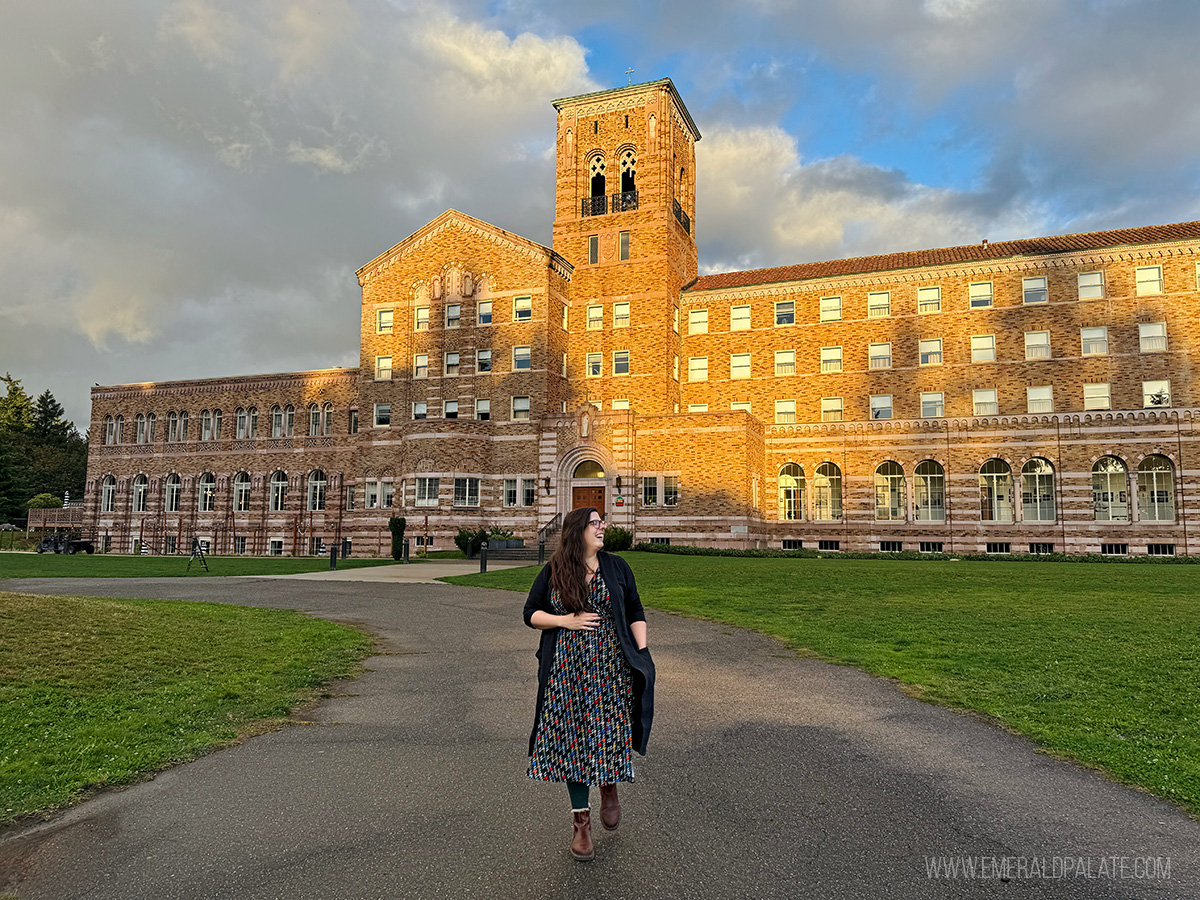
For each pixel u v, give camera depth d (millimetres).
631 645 5844
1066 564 32281
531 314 49750
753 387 52562
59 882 5262
